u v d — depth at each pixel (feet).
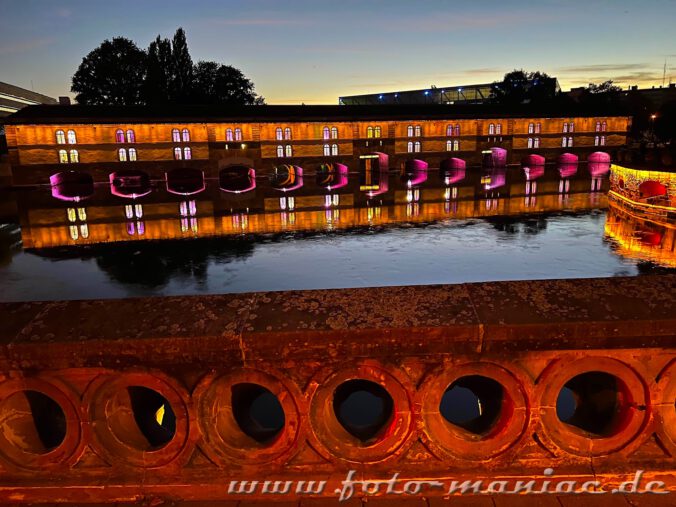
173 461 8.69
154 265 80.64
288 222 112.16
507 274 72.69
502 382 8.35
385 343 8.05
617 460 8.66
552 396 8.41
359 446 8.61
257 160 192.13
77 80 237.04
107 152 177.06
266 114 195.62
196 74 251.80
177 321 8.38
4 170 175.83
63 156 173.17
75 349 8.09
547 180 176.86
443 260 80.12
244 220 114.93
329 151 198.49
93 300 9.07
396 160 204.95
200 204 137.28
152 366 8.32
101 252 88.28
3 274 76.48
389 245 90.22
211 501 8.66
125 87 239.09
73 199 145.79
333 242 93.25
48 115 172.86
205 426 8.56
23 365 8.21
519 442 8.55
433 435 8.52
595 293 8.68
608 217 111.45
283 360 8.25
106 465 8.79
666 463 8.66
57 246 92.32
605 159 222.89
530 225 104.78
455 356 8.26
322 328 8.02
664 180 93.50
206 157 186.70
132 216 120.26
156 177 183.73
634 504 8.38
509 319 8.11
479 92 348.79
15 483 8.78
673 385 8.45
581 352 8.27
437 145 206.80
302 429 8.51
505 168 215.10
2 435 8.86
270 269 77.41
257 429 9.88
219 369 8.36
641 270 73.20
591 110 223.51
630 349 8.26
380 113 206.39
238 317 8.39
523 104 233.14
